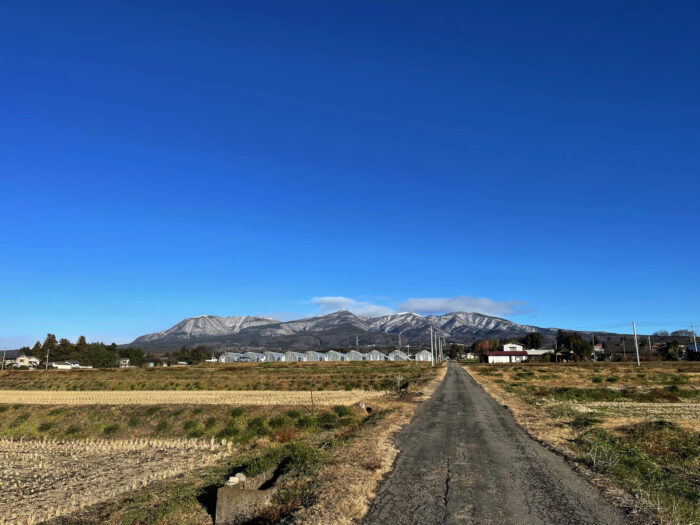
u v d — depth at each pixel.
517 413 25.41
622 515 8.98
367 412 30.27
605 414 25.27
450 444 16.52
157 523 11.09
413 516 8.94
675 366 86.88
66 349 157.00
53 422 38.91
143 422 36.78
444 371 87.62
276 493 10.91
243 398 42.97
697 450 16.03
